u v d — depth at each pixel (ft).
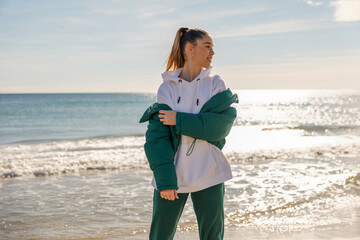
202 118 6.55
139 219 15.74
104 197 20.12
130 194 20.83
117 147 50.01
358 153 37.06
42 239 13.24
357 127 80.28
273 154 37.24
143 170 29.58
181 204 7.01
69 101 275.18
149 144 6.64
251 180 23.52
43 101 276.62
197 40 7.07
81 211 17.24
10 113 145.89
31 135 74.54
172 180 6.41
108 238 13.12
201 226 7.02
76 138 66.80
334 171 26.27
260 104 238.89
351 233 12.57
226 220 14.62
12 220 15.84
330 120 105.60
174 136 6.61
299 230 13.10
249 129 78.23
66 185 23.99
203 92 6.98
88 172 29.07
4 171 29.43
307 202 17.28
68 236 13.50
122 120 113.39
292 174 25.54
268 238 12.28
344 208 15.99
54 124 100.89
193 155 6.87
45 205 18.56
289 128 80.23
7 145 55.52
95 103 237.66
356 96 405.39
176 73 7.20
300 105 221.25
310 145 46.16
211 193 6.92
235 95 7.11
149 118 6.90
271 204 17.16
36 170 29.89
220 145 7.13
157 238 7.04
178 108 6.91
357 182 21.26
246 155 36.58
